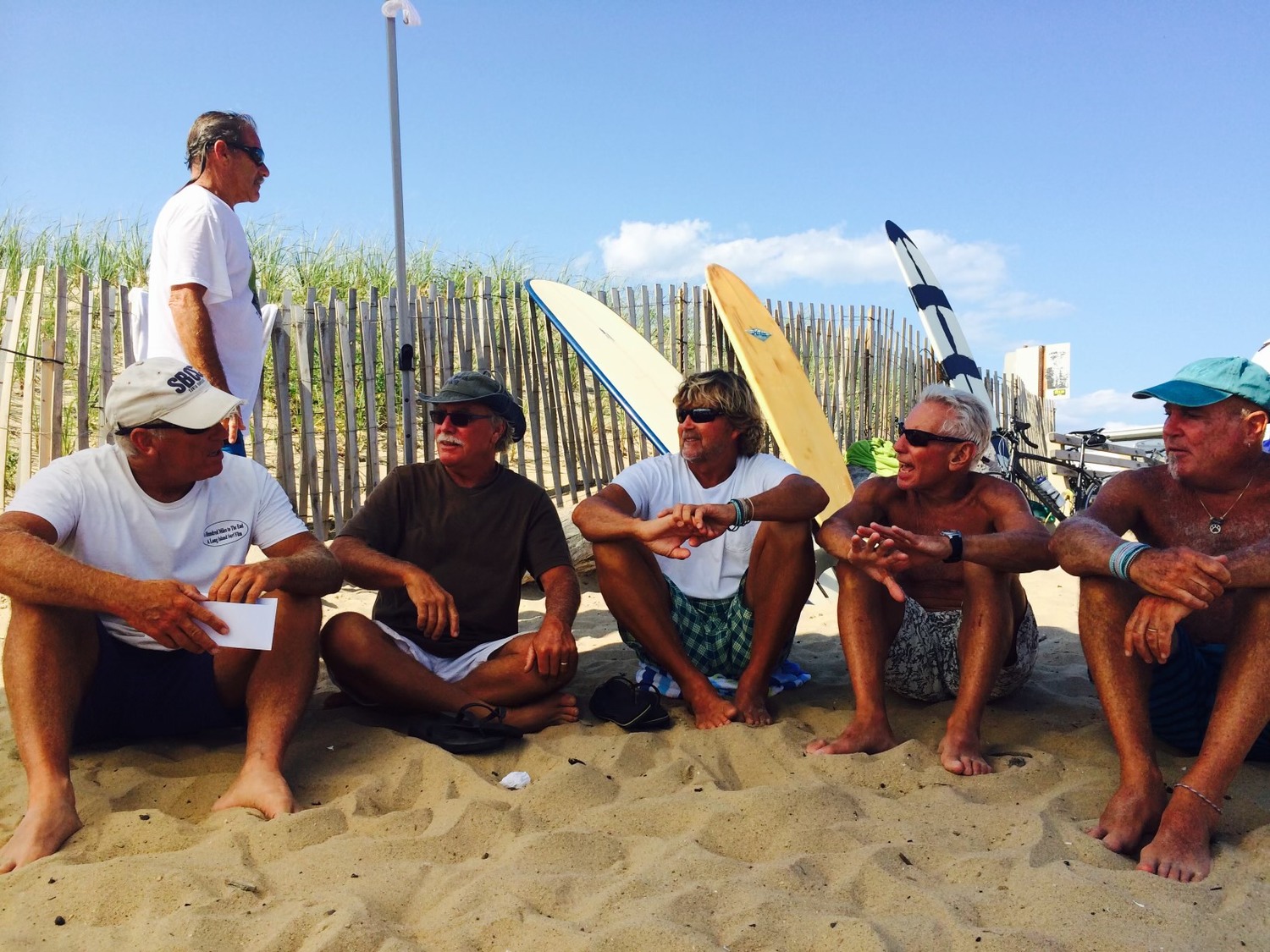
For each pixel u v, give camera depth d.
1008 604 3.30
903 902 2.29
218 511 3.09
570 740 3.37
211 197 4.20
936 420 3.48
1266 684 2.59
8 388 6.36
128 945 2.09
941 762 3.15
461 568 3.72
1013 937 2.09
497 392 3.69
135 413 2.79
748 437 3.92
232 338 4.30
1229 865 2.47
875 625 3.41
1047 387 14.28
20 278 6.54
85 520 2.88
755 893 2.27
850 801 2.80
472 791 2.95
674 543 3.49
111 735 3.18
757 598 3.69
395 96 6.73
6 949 2.07
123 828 2.62
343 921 2.11
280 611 3.01
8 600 5.02
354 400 6.66
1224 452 2.92
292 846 2.57
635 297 8.55
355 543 3.61
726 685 3.86
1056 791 2.93
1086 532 2.87
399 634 3.68
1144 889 2.30
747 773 3.17
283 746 2.94
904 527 3.73
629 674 4.28
